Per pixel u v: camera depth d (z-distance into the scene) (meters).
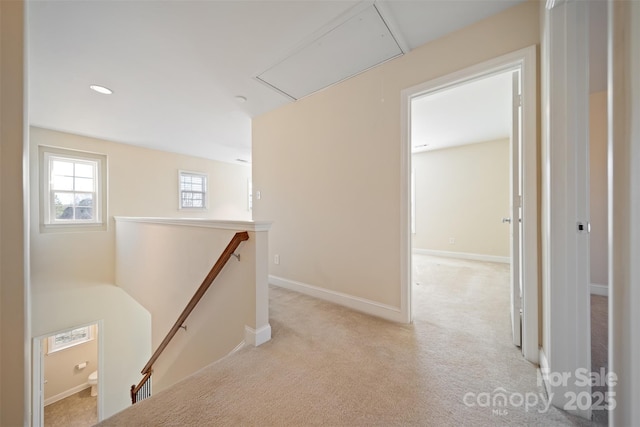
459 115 3.34
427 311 2.35
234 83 2.47
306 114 2.79
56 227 3.84
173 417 1.16
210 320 2.29
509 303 2.55
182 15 1.60
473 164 4.77
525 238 1.54
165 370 2.94
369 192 2.29
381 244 2.22
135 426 1.11
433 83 1.88
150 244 3.22
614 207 0.67
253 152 3.37
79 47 1.90
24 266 0.94
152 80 2.39
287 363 1.57
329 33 1.79
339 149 2.50
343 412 1.18
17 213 0.92
